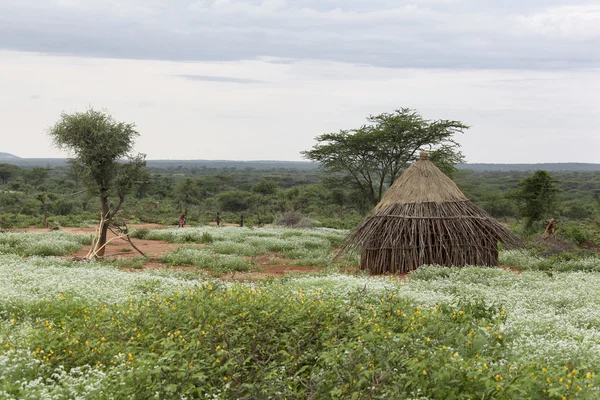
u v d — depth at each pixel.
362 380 6.15
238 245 29.31
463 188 80.19
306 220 47.59
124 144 26.20
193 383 6.61
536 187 40.09
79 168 25.66
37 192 91.25
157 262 24.78
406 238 20.59
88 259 23.31
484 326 8.90
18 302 11.52
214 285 11.41
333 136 40.38
